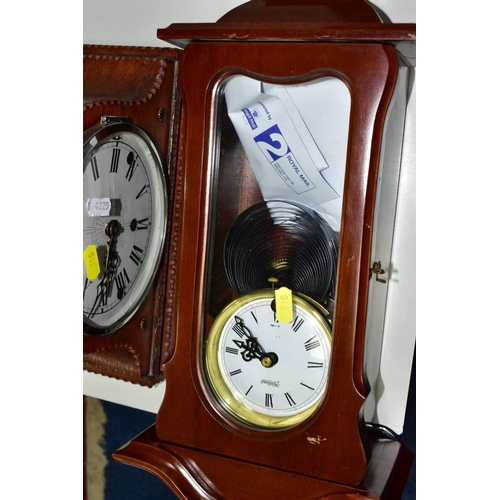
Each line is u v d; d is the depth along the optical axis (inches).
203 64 28.7
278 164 29.3
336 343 28.0
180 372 31.1
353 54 26.2
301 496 29.4
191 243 30.2
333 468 28.8
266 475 30.0
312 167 28.5
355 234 27.2
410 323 37.9
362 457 28.2
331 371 28.3
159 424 32.0
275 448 29.8
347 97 27.0
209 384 31.1
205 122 29.2
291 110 28.1
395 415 39.1
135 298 36.8
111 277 34.0
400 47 27.0
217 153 29.7
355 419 28.1
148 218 36.9
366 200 26.9
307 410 29.8
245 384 30.9
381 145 26.9
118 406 46.6
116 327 35.0
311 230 29.4
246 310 30.4
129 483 47.3
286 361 30.0
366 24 25.8
